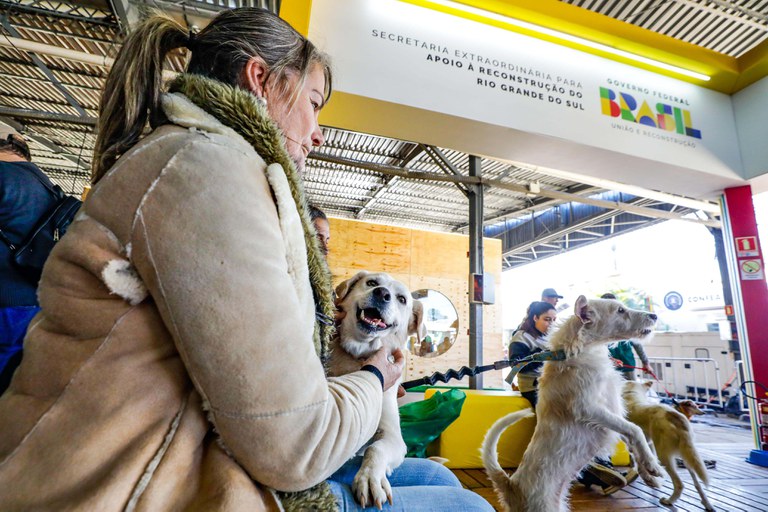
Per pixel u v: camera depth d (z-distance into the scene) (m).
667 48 4.21
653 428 3.16
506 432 3.67
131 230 0.58
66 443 0.53
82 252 0.57
